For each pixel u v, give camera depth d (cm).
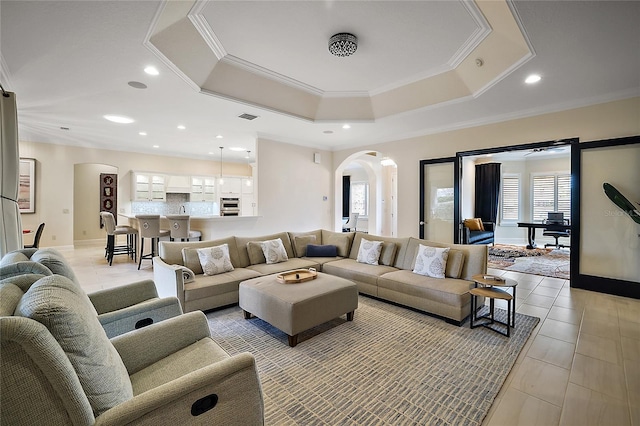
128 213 757
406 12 245
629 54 271
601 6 206
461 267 347
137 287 222
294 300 259
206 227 525
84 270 524
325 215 710
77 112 439
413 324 302
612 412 175
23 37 238
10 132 265
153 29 236
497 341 264
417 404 183
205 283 322
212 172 910
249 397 125
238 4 236
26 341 75
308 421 169
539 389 197
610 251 383
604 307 341
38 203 646
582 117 389
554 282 450
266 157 595
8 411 74
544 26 230
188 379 110
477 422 168
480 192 866
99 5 203
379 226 925
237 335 279
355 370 221
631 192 364
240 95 385
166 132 572
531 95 372
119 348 144
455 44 296
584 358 234
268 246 420
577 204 401
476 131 485
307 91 418
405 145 581
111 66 290
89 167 836
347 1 232
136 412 95
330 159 720
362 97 440
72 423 83
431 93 398
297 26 265
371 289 376
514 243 860
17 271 129
